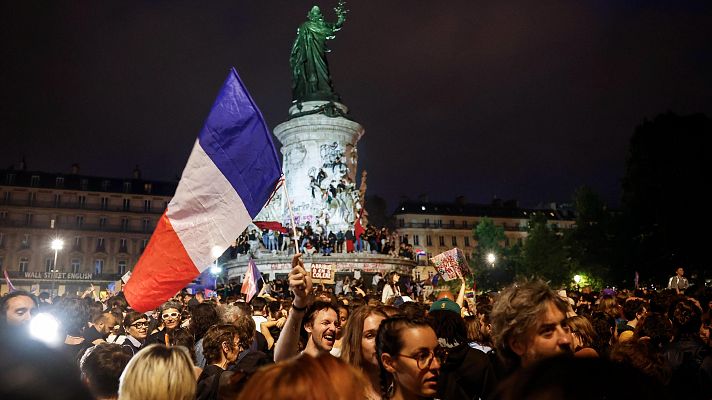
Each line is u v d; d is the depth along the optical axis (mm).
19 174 81500
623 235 45125
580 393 1389
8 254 77062
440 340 5375
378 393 4516
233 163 6184
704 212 40062
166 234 5984
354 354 4699
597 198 58625
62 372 1672
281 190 38375
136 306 5879
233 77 6312
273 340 8805
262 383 1915
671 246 41625
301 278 5016
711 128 42562
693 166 41344
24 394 1549
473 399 5004
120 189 85188
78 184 83625
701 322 7082
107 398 4172
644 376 1487
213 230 6074
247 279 16375
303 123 37844
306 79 40812
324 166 37125
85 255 80312
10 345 1656
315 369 1960
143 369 3529
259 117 6293
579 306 12414
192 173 6102
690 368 5699
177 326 8023
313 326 5441
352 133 39125
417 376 3609
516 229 99812
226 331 5645
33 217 80062
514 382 1503
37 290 24953
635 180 44344
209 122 6191
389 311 5355
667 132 43156
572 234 59844
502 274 74812
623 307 10180
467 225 96562
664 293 10234
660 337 6578
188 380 3623
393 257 33062
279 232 33500
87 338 7469
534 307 3699
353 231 35812
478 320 7648
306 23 41312
